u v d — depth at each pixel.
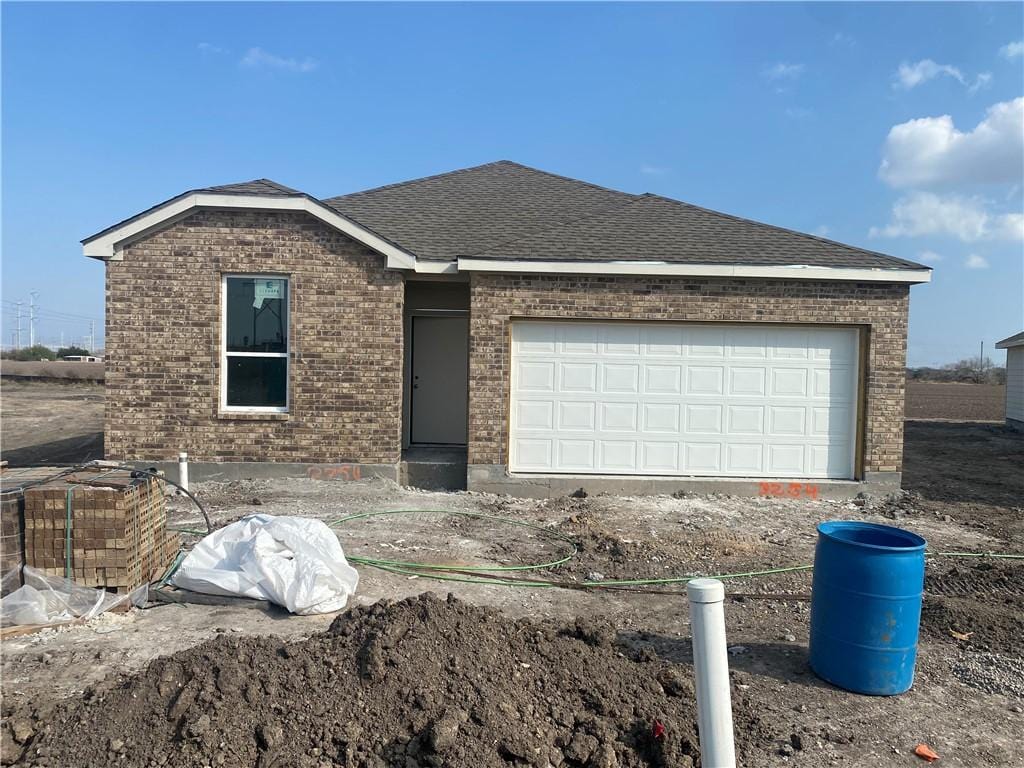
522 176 16.58
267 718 3.81
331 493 10.48
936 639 5.79
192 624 5.50
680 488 11.43
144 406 11.18
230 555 6.20
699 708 3.43
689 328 11.53
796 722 4.49
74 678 4.57
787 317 11.38
